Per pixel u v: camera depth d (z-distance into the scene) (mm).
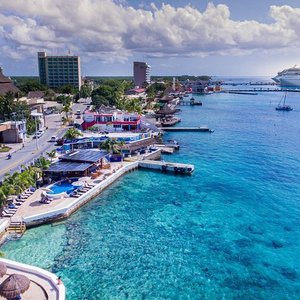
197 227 45375
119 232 43594
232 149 92312
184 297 31438
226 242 41500
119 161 72750
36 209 46250
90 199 54000
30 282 29766
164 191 59094
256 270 35875
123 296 31344
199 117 158500
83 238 41812
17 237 40938
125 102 158375
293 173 69625
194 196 56844
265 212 50344
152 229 44625
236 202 54250
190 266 36375
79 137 82375
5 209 45281
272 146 96000
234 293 32219
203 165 76188
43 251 38594
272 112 179375
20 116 91312
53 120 124250
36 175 55781
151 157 78938
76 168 58156
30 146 80812
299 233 43938
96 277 34062
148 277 34312
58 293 28344
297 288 33062
